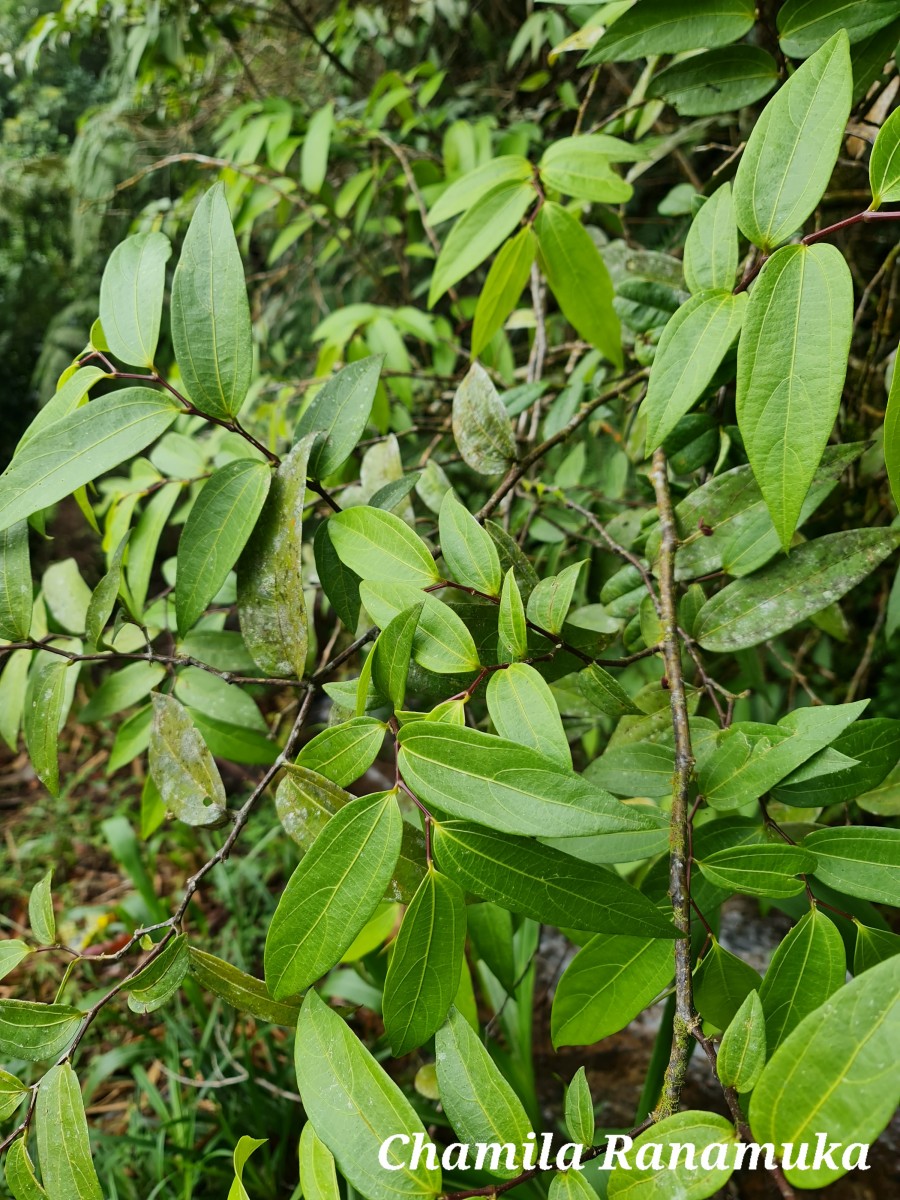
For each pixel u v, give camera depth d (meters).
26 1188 0.50
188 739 0.61
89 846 2.50
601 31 1.05
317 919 0.46
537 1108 1.21
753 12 0.64
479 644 0.59
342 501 0.76
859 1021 0.34
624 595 0.78
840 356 0.44
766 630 0.63
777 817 0.73
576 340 1.52
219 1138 1.44
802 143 0.48
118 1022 1.79
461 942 0.48
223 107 2.16
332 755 0.51
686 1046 0.41
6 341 4.11
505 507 1.00
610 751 0.62
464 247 0.80
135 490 0.96
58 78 3.71
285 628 0.59
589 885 0.45
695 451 0.77
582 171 0.80
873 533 0.62
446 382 1.48
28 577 0.64
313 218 1.63
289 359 2.31
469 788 0.44
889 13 0.61
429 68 1.69
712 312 0.53
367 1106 0.45
